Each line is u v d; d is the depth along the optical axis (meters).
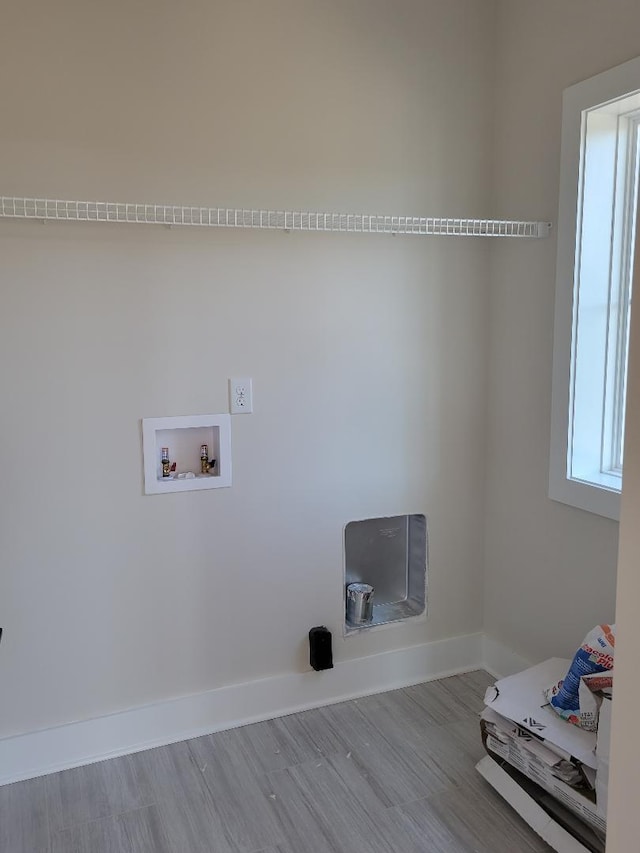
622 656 0.97
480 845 1.83
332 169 2.27
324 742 2.27
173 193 2.08
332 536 2.46
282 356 2.29
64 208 1.95
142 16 1.99
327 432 2.39
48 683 2.12
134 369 2.11
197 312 2.16
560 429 2.27
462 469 2.64
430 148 2.40
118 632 2.19
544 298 2.31
